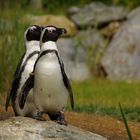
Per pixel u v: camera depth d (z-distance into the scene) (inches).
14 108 564.7
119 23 1525.6
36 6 1841.8
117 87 1207.6
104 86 1234.0
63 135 495.8
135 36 1434.5
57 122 510.9
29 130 492.7
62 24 1517.0
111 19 1528.1
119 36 1448.1
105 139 522.9
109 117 767.1
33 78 499.2
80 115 741.3
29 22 976.9
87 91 1135.6
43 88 484.4
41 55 485.7
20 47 939.3
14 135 491.5
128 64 1389.0
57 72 482.6
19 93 546.0
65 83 491.2
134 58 1396.4
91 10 1576.0
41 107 498.9
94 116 747.4
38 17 1534.2
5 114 682.2
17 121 502.6
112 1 1729.8
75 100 959.0
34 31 557.0
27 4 1812.3
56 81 482.9
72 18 1563.7
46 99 489.7
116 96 1053.8
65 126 507.8
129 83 1301.7
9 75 926.4
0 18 1038.4
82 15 1561.3
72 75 1373.0
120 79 1365.7
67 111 781.9
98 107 845.2
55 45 489.4
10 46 943.0
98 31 1512.1
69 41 1464.1
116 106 874.1
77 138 499.2
